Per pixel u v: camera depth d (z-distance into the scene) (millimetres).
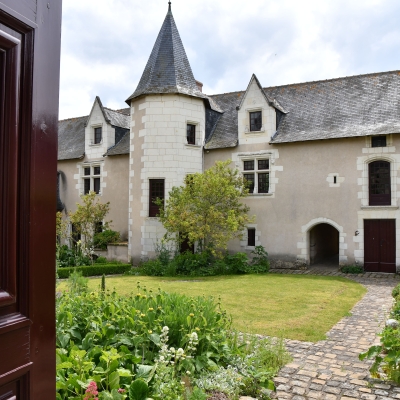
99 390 3109
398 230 13336
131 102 16656
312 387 4273
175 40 16797
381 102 14750
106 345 3883
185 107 15820
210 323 4742
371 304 8789
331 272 13984
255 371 4262
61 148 21125
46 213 1481
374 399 3994
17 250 1348
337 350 5562
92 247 15578
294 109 16453
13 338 1310
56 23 1551
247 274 13781
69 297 5125
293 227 14891
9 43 1307
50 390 1483
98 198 17906
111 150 18672
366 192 13852
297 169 14898
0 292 1261
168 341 4289
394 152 13445
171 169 15477
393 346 4582
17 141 1341
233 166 15977
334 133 14336
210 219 13938
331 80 16828
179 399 3227
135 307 4727
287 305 8570
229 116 17703
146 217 15617
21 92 1362
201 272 13883
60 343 3729
